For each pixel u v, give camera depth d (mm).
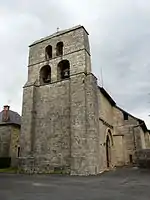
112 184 10031
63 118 17766
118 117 24844
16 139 27562
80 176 14211
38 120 19016
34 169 17344
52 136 17734
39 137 18359
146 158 20672
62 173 16016
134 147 23031
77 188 8836
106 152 20953
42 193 7660
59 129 17609
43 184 10156
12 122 27797
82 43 19219
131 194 7395
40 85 20281
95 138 16234
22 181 11438
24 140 18391
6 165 24562
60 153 16859
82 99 16859
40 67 21016
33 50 22266
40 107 19391
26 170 17375
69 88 18438
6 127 27422
